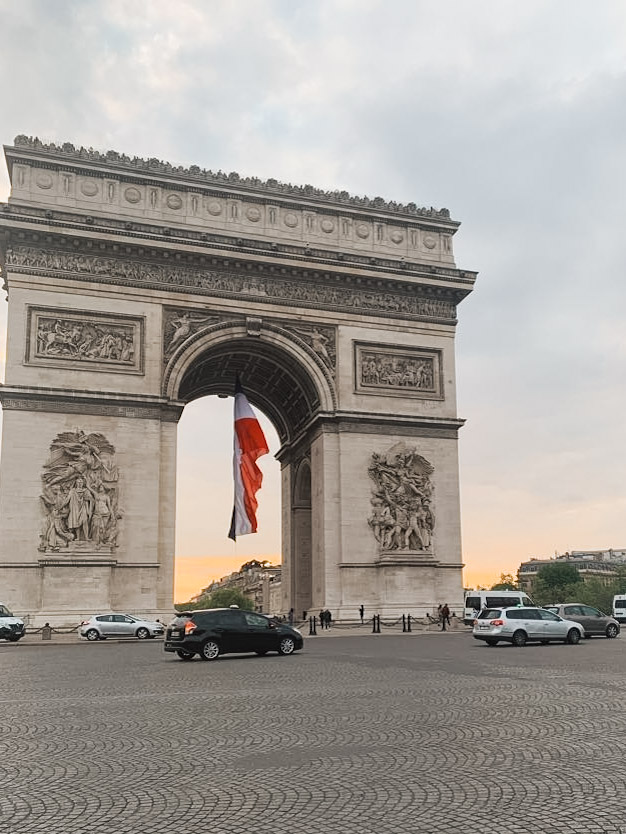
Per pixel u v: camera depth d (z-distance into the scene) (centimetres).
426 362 9319
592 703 2670
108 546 7662
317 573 8794
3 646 6419
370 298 9225
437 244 9656
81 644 6612
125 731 2267
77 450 7731
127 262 8350
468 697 2866
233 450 9375
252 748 1991
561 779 1609
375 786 1589
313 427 9138
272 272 8862
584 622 7350
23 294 7944
